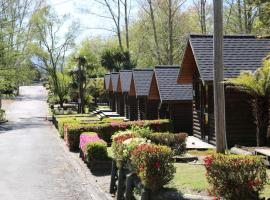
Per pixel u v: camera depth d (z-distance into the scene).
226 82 14.92
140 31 64.06
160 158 8.22
